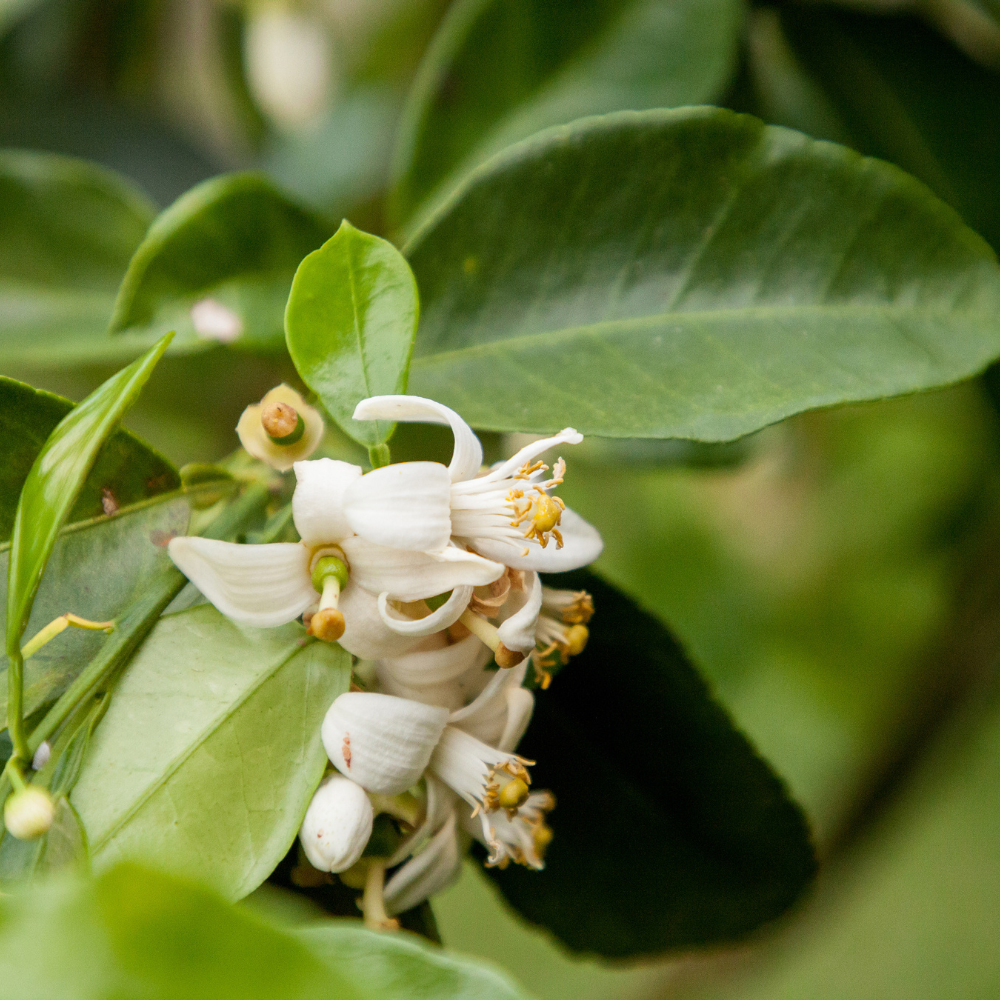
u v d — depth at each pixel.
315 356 0.46
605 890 0.53
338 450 0.50
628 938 0.54
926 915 1.11
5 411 0.46
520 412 0.49
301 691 0.45
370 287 0.46
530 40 0.57
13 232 0.58
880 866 1.11
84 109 0.75
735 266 0.50
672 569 0.90
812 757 0.95
